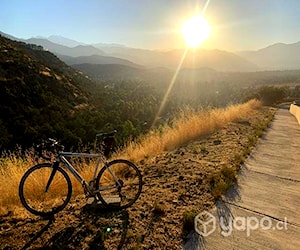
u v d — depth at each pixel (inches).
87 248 128.6
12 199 191.6
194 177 231.5
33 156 268.7
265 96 1841.8
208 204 178.9
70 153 167.9
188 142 416.5
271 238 140.4
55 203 183.6
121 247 129.4
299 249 131.4
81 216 161.5
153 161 301.9
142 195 194.2
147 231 143.7
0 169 257.0
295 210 173.3
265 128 560.1
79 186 218.1
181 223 152.6
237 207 175.8
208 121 505.7
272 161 294.2
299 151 344.5
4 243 134.4
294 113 928.3
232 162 278.2
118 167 258.2
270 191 205.6
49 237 138.6
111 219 156.8
